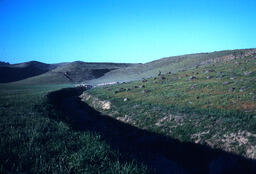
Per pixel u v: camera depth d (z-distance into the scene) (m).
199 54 113.81
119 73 143.00
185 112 24.61
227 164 14.71
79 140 13.15
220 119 20.33
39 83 133.00
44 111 24.58
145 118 26.11
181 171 15.37
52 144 12.06
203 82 39.84
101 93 50.84
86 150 10.98
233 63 51.72
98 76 161.88
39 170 8.56
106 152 11.01
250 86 29.80
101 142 13.02
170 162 16.84
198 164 16.05
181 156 17.62
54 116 23.28
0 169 8.23
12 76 170.50
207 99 28.39
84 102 48.53
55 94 54.41
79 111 38.00
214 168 14.87
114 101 38.25
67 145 12.00
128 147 19.50
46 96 42.31
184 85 40.75
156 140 20.78
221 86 33.78
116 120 29.11
